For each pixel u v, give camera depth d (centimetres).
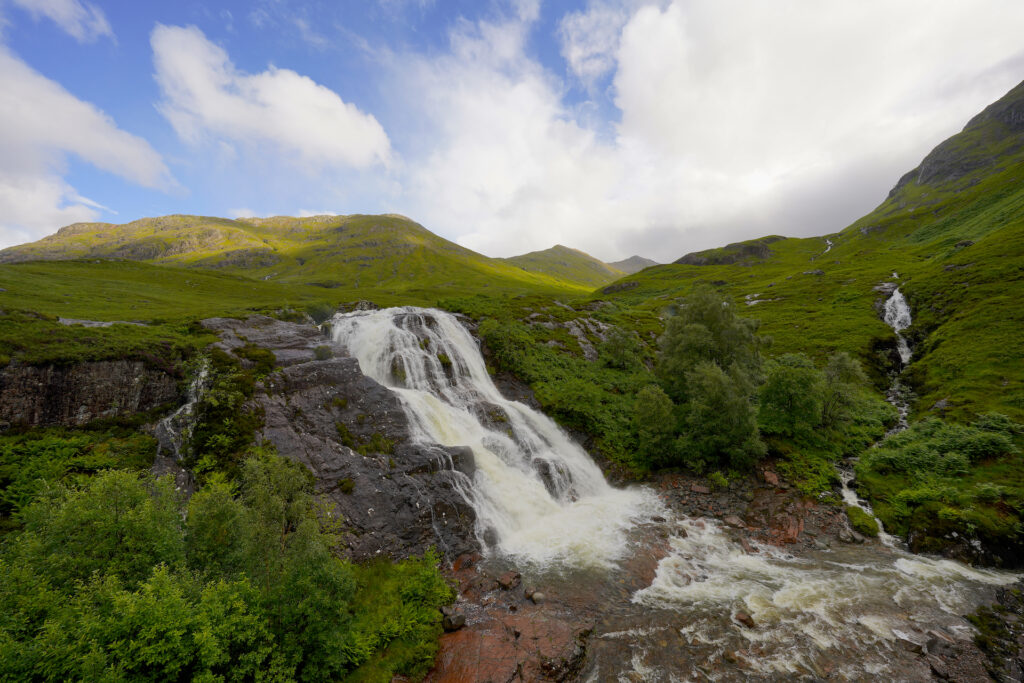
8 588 1052
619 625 1798
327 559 1476
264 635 1291
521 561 2270
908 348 5722
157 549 1296
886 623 1794
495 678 1511
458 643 1678
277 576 1445
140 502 1359
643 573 2172
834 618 1827
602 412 3934
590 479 3334
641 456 3453
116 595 1073
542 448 3450
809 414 3484
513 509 2716
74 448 1998
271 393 2656
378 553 2066
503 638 1708
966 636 1714
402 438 2758
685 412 3612
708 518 2747
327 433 2589
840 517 2702
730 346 3966
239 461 2227
